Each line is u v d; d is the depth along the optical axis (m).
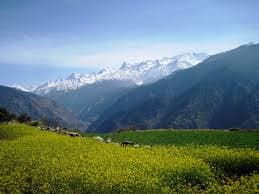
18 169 27.17
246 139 51.41
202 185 25.88
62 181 23.83
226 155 31.33
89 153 33.09
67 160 29.47
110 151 34.44
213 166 30.31
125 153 33.19
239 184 23.45
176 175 25.72
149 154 33.38
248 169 30.17
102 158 30.20
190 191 23.28
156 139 54.53
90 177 23.81
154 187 22.67
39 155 32.31
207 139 52.25
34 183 24.58
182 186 23.89
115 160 29.41
